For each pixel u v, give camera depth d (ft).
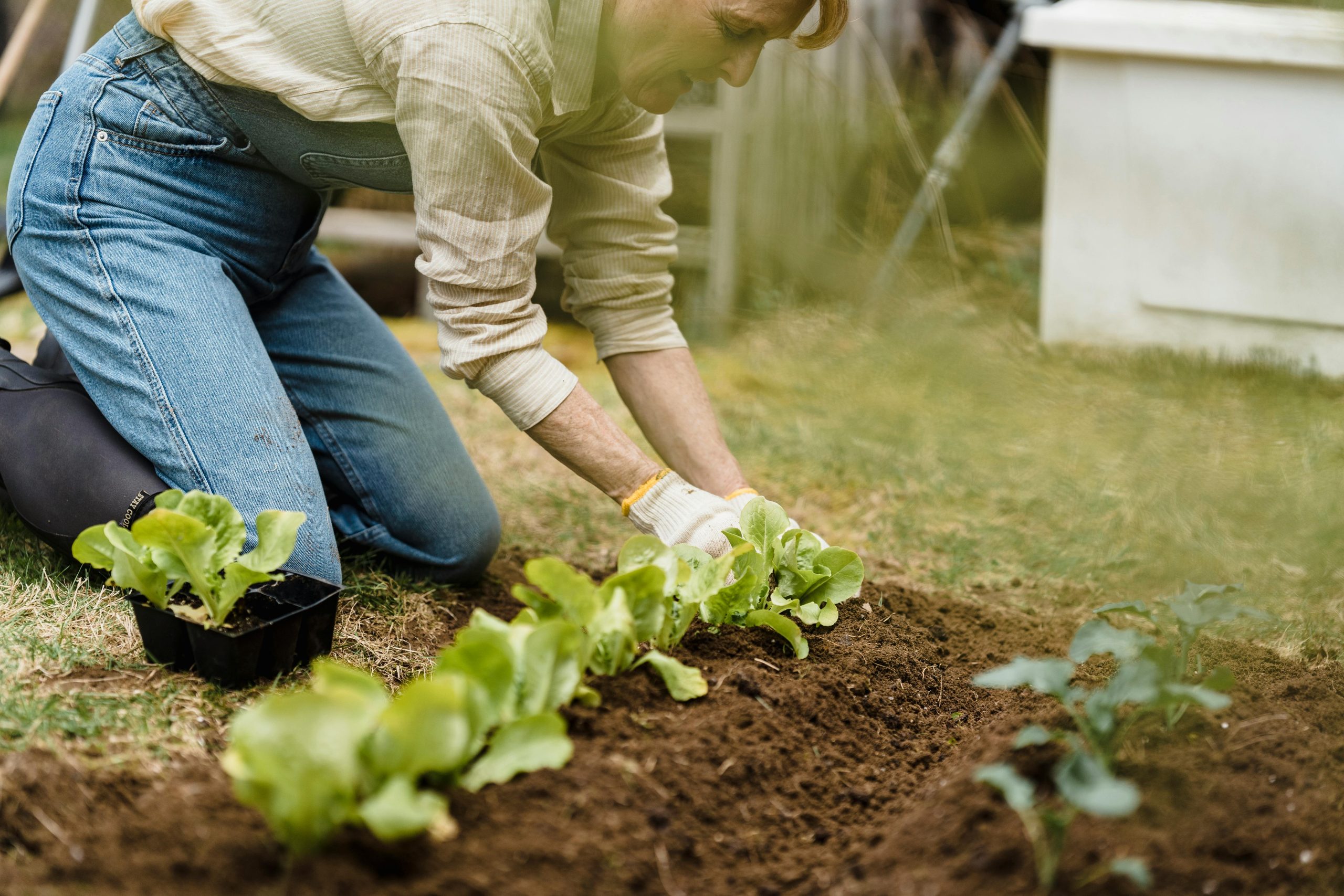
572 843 4.05
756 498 6.09
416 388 7.73
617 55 5.97
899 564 8.63
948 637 7.08
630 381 7.18
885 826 4.60
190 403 6.26
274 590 5.94
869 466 10.65
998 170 16.61
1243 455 10.68
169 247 6.47
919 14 16.69
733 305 15.16
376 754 3.87
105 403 6.46
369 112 5.99
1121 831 4.11
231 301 6.56
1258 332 13.11
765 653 5.72
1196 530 9.07
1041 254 15.47
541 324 6.22
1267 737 4.87
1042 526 9.35
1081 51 13.03
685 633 5.72
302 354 7.51
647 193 6.90
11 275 11.28
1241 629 7.21
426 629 6.92
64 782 4.34
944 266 15.23
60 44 25.02
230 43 6.02
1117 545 8.89
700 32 5.59
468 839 3.99
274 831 3.91
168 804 4.18
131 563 5.33
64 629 5.79
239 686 5.46
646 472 6.30
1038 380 12.95
